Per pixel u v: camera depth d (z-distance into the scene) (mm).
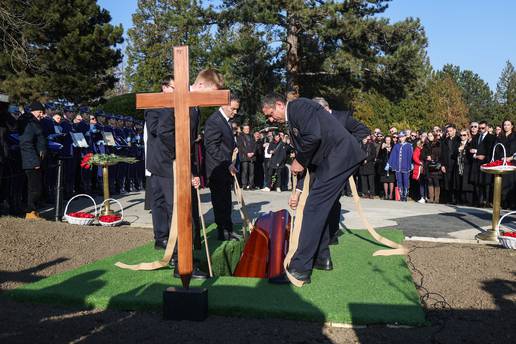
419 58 21016
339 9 20188
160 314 4023
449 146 13352
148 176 8336
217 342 3486
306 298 4234
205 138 6531
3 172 8727
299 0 19875
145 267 5059
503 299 4555
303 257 4688
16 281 4938
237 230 7559
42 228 7148
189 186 3881
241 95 23625
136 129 15812
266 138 17500
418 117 42469
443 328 3809
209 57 22531
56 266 5559
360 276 4992
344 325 3818
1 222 7117
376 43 21266
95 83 25609
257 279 4824
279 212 6074
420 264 5805
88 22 25969
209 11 21188
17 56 24234
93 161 8328
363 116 41312
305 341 3529
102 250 6340
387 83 22422
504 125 11875
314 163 4891
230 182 6676
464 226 8766
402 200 14094
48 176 10539
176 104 3850
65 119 11297
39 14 23828
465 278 5227
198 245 5859
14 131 8984
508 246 6723
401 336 3645
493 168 7371
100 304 4129
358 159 4832
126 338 3541
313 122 4641
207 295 3969
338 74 22906
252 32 22234
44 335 3570
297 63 22375
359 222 9078
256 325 3811
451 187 13250
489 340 3596
